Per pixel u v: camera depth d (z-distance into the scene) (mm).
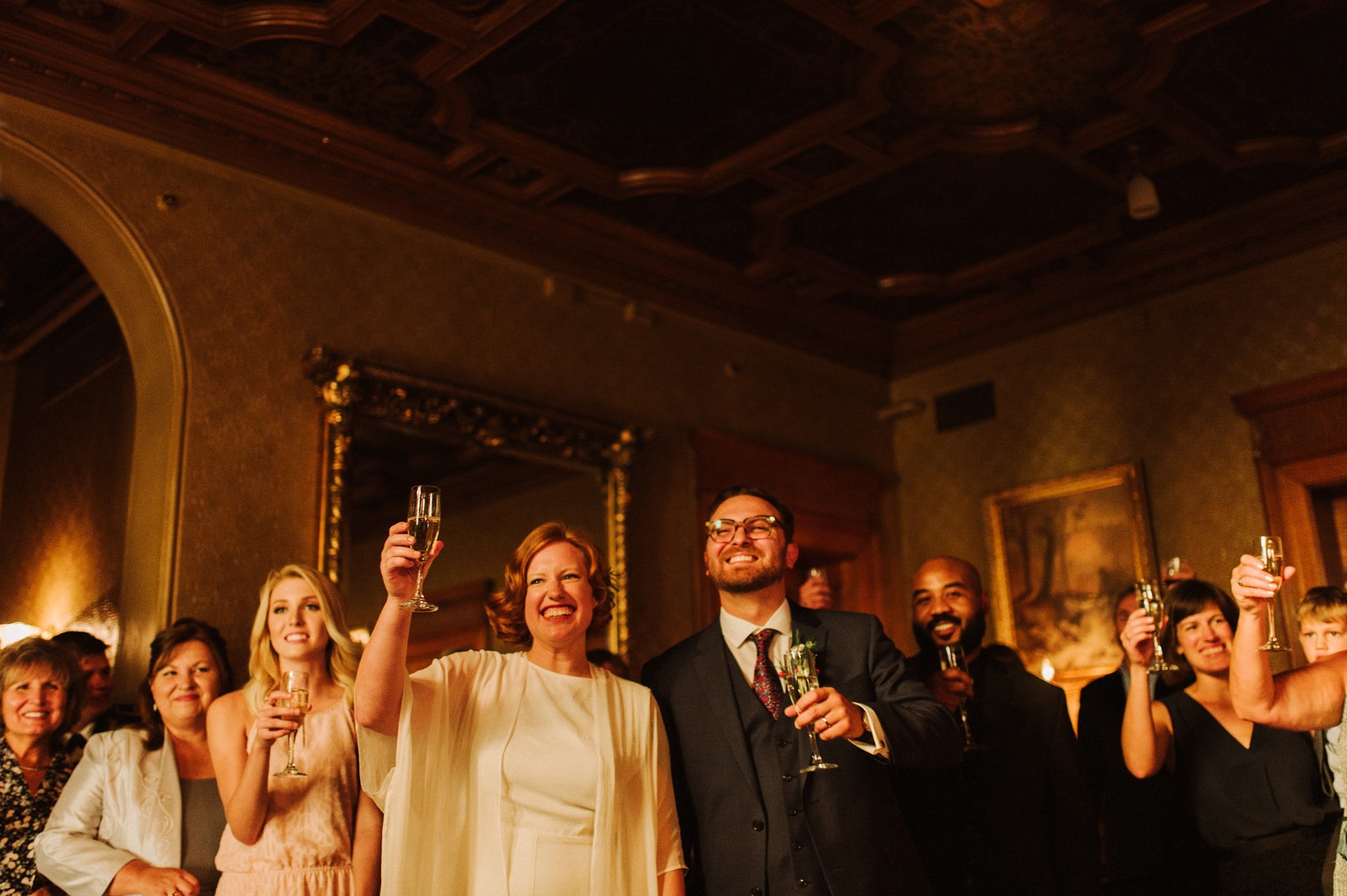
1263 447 5688
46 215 4484
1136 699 3248
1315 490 5578
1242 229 5793
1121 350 6309
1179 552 5926
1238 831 3139
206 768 3240
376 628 2262
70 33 4180
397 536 2242
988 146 5000
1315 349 5590
